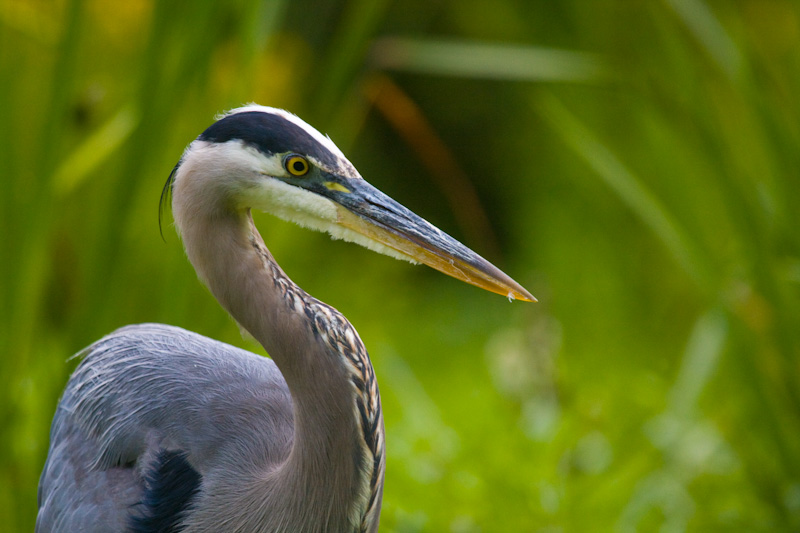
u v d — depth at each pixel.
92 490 4.84
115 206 6.63
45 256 6.77
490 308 13.39
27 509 6.61
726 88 7.86
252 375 5.15
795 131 6.96
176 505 4.62
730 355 7.12
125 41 8.32
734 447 7.34
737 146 7.65
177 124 7.57
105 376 5.29
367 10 7.04
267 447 4.70
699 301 9.39
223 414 4.80
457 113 14.38
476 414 8.91
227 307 4.45
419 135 9.07
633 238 9.68
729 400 8.02
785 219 6.78
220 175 4.30
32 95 7.50
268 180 4.34
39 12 7.51
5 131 6.53
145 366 5.20
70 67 6.33
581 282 9.88
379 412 4.48
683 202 8.09
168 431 4.82
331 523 4.41
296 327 4.28
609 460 7.46
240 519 4.52
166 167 7.71
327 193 4.40
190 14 6.44
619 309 9.68
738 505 7.21
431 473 7.46
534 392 9.08
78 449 5.14
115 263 6.71
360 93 8.05
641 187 7.32
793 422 6.88
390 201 4.43
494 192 14.45
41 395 7.18
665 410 8.15
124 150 6.57
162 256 7.73
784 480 7.01
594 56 7.52
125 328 5.97
